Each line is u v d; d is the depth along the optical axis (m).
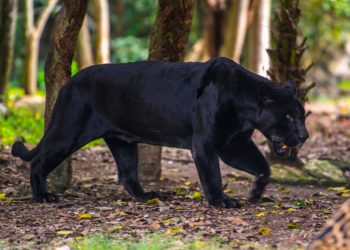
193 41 37.56
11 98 26.20
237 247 9.20
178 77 11.78
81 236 9.91
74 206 11.95
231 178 15.10
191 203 12.00
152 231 10.04
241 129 11.50
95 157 17.23
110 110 12.10
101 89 12.11
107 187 13.94
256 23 24.64
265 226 10.29
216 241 9.47
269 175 11.93
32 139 18.39
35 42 27.91
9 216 11.22
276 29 15.10
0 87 23.66
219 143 11.51
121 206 11.88
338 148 19.20
